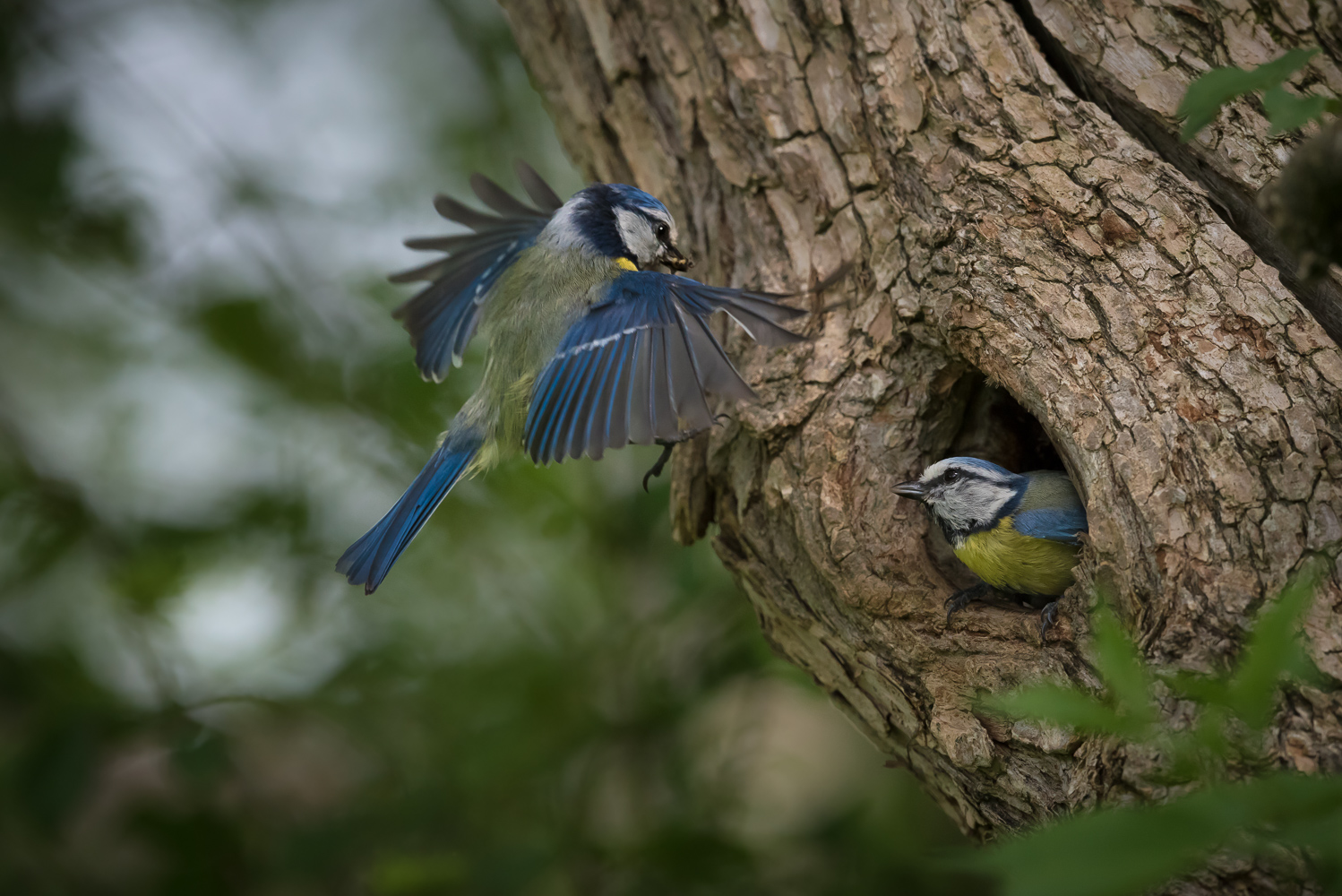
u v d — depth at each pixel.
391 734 9.22
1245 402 5.82
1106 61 7.00
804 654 7.59
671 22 8.41
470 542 10.20
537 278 7.86
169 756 7.91
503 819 8.97
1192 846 2.89
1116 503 5.83
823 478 7.05
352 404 10.29
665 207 8.06
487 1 12.48
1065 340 6.30
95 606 10.74
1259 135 6.55
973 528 7.40
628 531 10.16
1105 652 3.74
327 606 9.83
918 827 10.08
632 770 9.35
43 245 10.79
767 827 9.40
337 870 8.58
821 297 7.59
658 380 6.71
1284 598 3.51
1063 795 5.75
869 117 7.50
